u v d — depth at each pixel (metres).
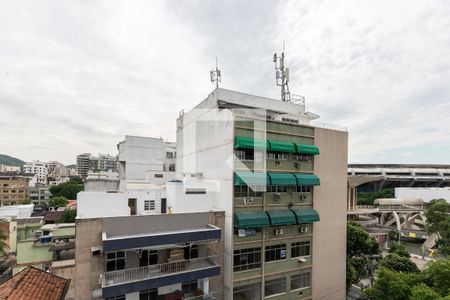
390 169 103.56
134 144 44.97
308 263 22.47
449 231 43.72
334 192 24.34
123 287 14.67
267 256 20.62
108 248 14.27
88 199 17.58
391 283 18.19
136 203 21.59
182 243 17.25
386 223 69.81
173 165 48.34
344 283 24.48
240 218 18.97
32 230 39.44
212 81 27.25
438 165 108.56
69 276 23.34
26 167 146.75
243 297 19.58
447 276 17.52
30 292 15.09
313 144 23.25
